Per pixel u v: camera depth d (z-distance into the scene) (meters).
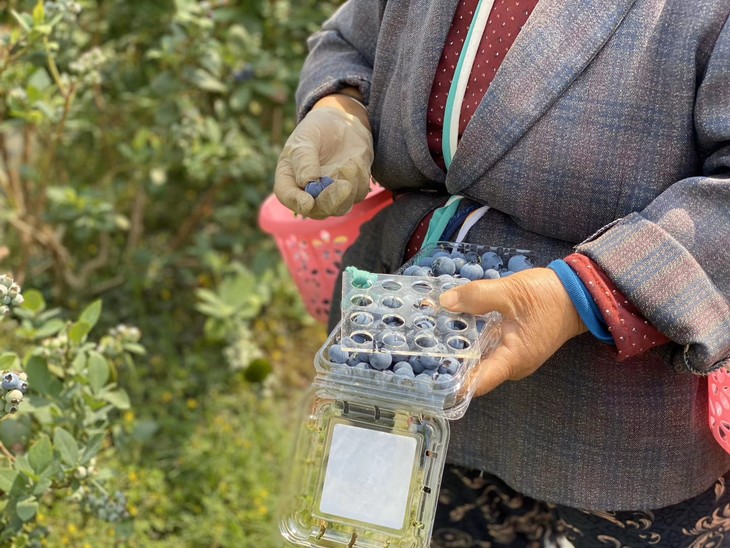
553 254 1.24
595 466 1.27
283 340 2.70
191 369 2.49
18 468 1.44
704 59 1.11
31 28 1.78
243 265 2.94
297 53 2.71
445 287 1.12
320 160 1.32
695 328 1.09
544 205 1.20
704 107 1.10
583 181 1.17
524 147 1.19
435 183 1.35
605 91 1.15
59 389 1.58
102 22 2.58
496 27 1.21
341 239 1.68
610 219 1.18
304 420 1.13
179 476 2.18
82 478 1.48
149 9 2.51
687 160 1.15
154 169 2.52
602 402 1.24
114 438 2.01
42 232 2.51
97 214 2.45
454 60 1.25
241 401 2.42
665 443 1.26
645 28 1.13
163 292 2.76
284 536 1.09
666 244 1.09
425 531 1.05
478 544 1.60
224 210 2.84
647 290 1.08
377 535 1.06
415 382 1.01
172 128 2.45
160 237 2.98
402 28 1.33
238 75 2.49
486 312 1.07
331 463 1.07
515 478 1.33
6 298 1.28
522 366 1.08
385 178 1.40
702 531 1.38
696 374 1.14
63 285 2.67
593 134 1.16
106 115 2.72
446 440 1.05
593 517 1.37
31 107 2.03
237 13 2.59
